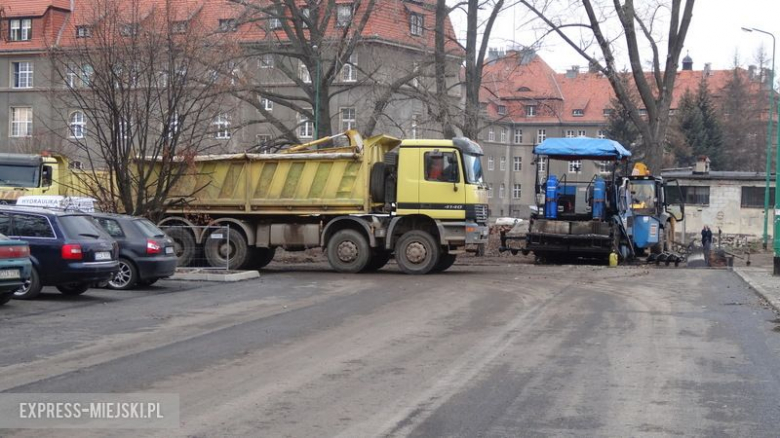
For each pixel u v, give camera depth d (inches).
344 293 756.6
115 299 695.1
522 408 328.5
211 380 376.2
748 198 2237.9
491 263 1179.9
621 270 1058.7
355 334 514.9
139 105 948.6
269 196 992.9
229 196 1005.2
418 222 978.7
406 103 1565.0
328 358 432.8
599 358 439.5
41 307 634.8
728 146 3176.7
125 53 925.8
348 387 363.9
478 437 286.5
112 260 700.7
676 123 2859.3
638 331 538.3
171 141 950.4
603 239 1097.4
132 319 575.8
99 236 694.5
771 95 1836.9
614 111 2647.6
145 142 940.0
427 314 612.1
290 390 357.1
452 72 1386.6
